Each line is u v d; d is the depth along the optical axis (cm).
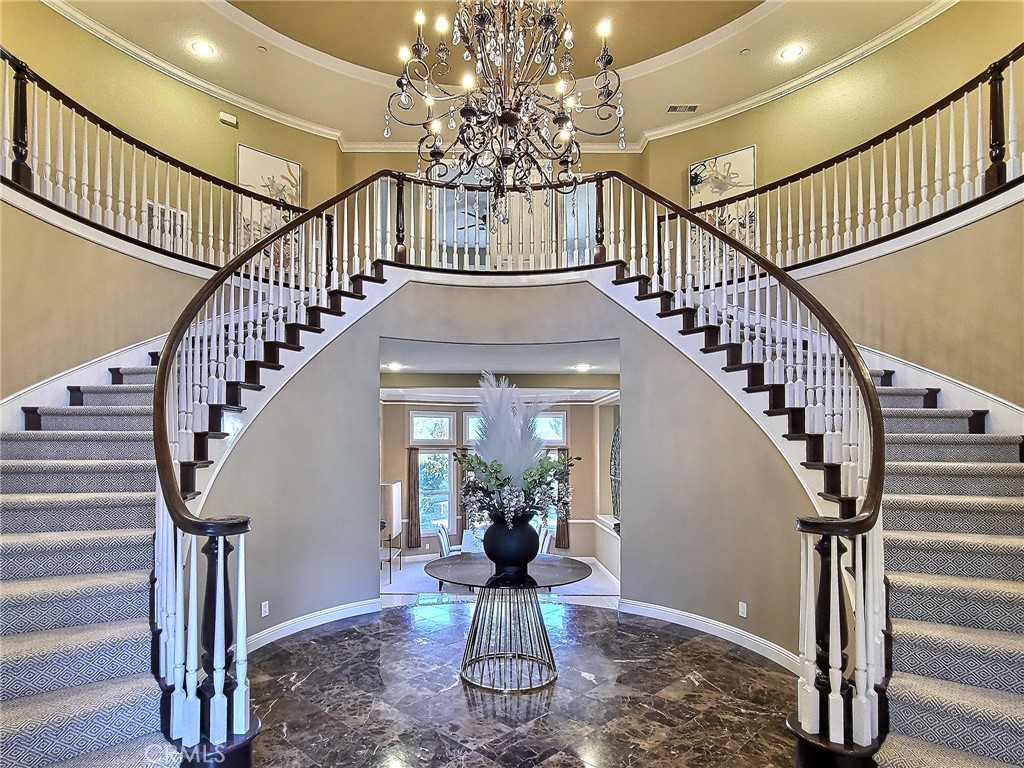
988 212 373
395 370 782
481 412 363
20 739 201
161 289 479
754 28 545
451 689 334
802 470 356
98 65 541
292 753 268
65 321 397
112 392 394
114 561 281
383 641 412
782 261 518
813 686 226
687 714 305
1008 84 461
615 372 802
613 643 405
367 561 481
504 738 281
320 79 624
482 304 530
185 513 224
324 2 524
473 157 315
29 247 371
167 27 543
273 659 379
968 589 251
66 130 506
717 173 678
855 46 565
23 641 233
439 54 342
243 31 552
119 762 209
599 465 1024
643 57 599
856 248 462
